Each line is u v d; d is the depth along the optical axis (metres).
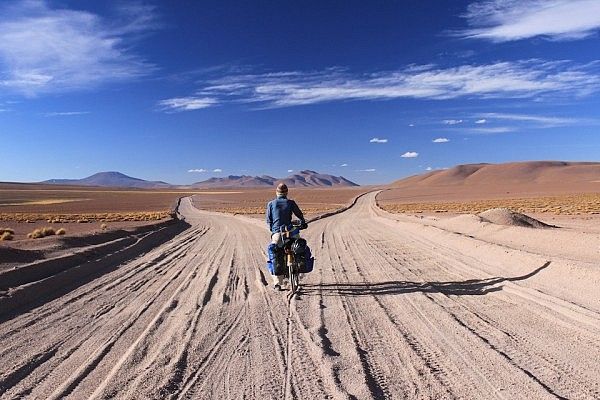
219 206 118.50
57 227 39.84
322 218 48.47
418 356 6.23
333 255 17.16
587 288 9.57
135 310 9.35
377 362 6.05
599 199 83.00
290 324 8.00
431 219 37.00
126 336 7.54
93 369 6.07
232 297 10.32
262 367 6.00
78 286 12.06
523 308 8.59
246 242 23.97
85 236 22.83
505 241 19.98
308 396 5.07
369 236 25.05
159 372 5.89
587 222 34.19
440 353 6.32
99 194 193.75
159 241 26.62
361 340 7.01
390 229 29.91
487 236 22.25
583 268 10.44
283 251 10.46
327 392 5.16
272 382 5.50
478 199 113.44
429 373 5.62
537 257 12.71
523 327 7.40
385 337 7.12
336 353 6.46
